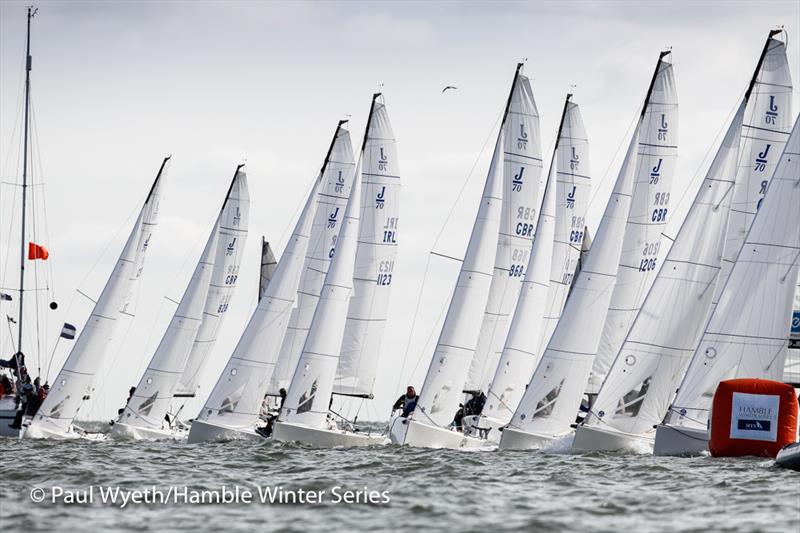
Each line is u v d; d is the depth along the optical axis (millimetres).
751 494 107188
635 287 164625
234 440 178000
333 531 90438
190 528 91562
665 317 149250
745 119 152750
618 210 164625
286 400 172375
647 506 101938
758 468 124750
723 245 149625
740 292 138750
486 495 108750
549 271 182500
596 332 162125
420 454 152375
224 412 179250
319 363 172750
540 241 181375
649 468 127250
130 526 92312
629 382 149500
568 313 162000
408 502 104438
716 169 150000
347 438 171500
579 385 161250
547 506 102375
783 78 152250
